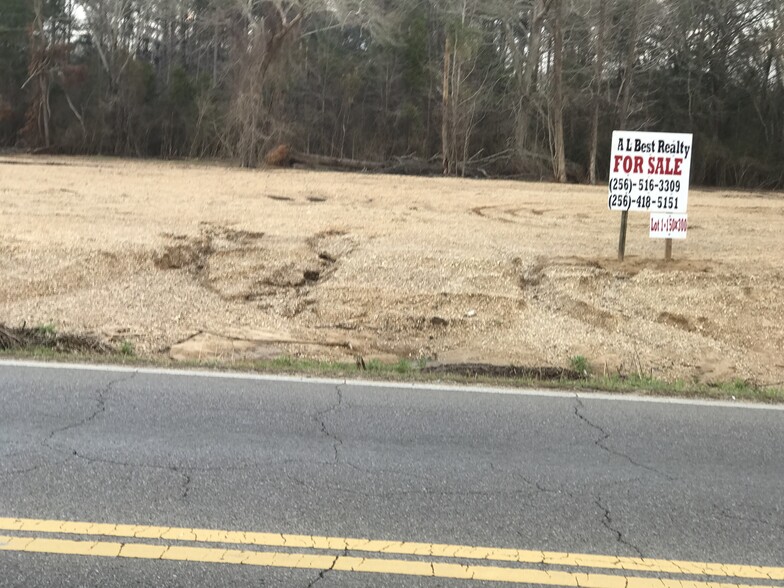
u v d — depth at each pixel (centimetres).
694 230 1798
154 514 418
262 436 544
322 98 4738
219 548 384
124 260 1223
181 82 4791
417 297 1077
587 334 986
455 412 616
